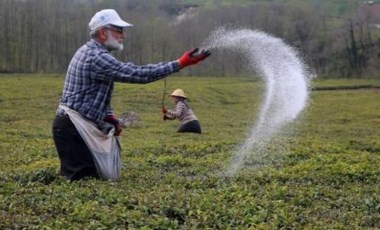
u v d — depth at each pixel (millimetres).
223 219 15555
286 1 180125
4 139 43656
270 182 23297
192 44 116938
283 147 37031
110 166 21953
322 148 38219
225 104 115875
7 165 27953
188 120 54250
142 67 21125
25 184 20625
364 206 18391
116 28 22078
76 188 19109
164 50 125312
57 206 16453
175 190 19391
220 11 133125
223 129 62000
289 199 19125
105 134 22000
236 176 23906
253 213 16422
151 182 21516
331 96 140000
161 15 158500
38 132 52156
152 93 116312
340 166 27719
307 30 185625
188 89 131625
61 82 144375
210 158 31562
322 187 22062
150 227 14680
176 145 38750
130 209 16594
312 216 16656
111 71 21281
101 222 14742
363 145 47875
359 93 151250
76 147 21672
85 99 21812
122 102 103938
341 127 73875
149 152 34844
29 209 16156
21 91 117938
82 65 21672
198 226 14992
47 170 22844
